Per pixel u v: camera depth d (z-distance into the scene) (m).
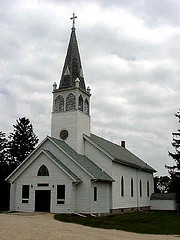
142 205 50.34
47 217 29.73
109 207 37.75
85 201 33.53
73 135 39.28
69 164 35.31
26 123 65.06
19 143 63.38
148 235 21.05
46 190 34.44
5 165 53.31
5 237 15.36
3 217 27.44
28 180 35.53
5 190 50.25
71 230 20.66
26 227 20.09
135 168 48.72
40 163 35.28
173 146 52.28
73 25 45.53
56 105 41.31
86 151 40.31
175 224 28.41
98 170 37.69
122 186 42.09
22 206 35.19
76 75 42.19
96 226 25.09
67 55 43.50
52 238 16.17
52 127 40.88
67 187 33.41
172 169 51.94
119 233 21.25
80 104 41.06
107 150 40.66
